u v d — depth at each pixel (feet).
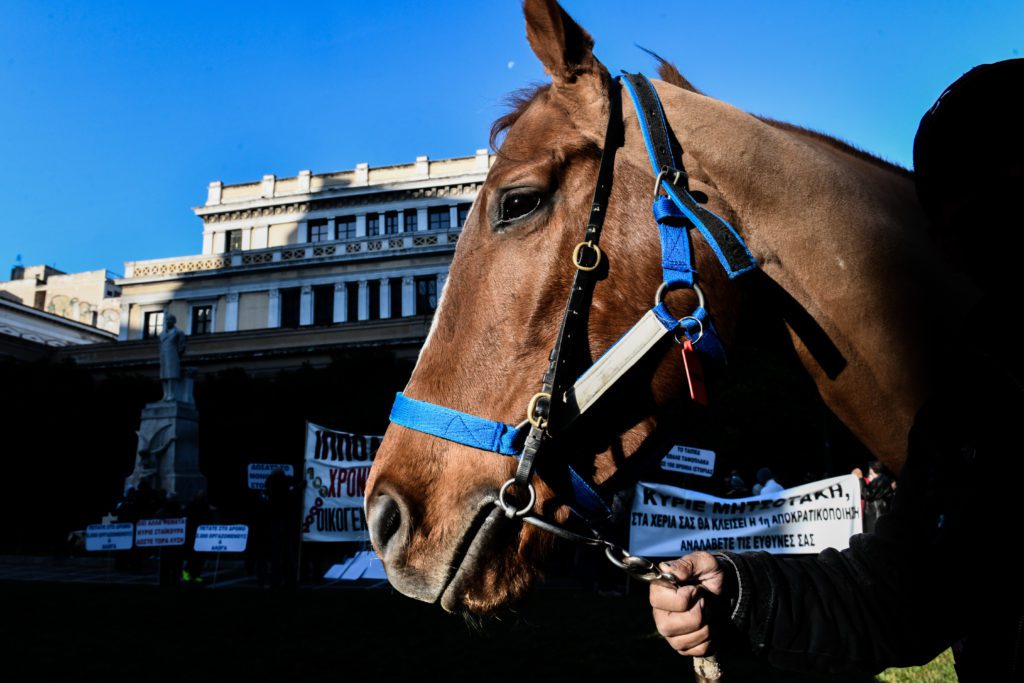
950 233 3.25
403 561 3.93
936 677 13.37
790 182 4.52
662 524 26.53
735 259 4.02
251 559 43.68
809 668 3.33
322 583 35.96
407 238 145.18
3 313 163.02
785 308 4.55
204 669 16.01
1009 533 2.80
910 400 4.36
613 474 3.98
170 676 15.33
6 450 82.69
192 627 21.83
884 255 4.42
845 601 3.36
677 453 29.99
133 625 22.27
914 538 3.17
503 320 4.14
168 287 149.38
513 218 4.26
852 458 62.80
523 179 4.24
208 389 94.53
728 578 3.39
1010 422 2.83
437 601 3.91
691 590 3.26
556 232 4.19
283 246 148.46
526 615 23.09
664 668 15.12
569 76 4.50
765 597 3.35
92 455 84.94
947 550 2.96
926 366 4.30
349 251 146.61
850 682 13.28
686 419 4.16
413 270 142.51
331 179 169.27
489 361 4.12
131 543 40.01
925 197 3.39
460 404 4.11
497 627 20.95
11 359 95.91
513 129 4.66
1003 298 3.03
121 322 149.38
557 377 3.91
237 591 32.12
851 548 3.63
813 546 25.93
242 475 86.28
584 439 3.97
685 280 4.00
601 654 16.72
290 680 14.89
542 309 4.11
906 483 3.32
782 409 56.85
